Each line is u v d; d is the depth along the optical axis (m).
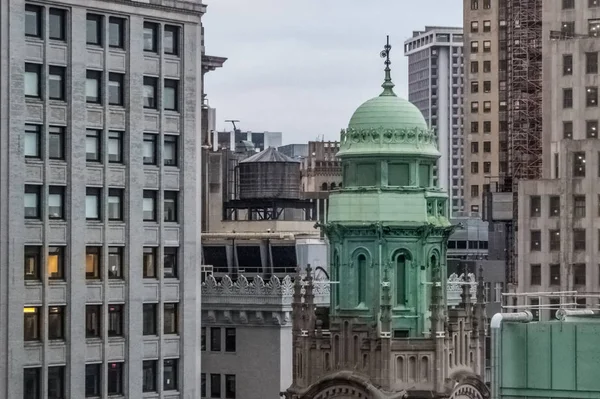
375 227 168.50
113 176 175.38
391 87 174.75
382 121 172.12
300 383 170.75
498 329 108.81
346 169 173.12
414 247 169.50
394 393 165.50
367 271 169.12
